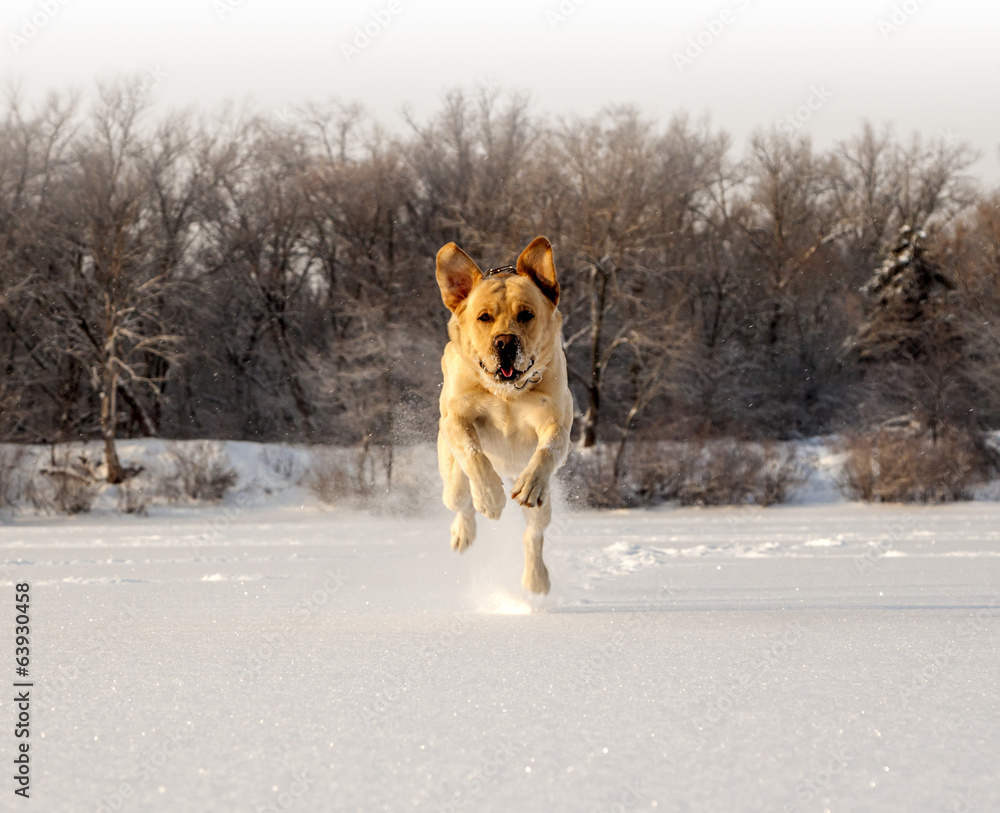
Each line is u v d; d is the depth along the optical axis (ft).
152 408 120.37
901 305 111.65
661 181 108.37
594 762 7.88
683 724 8.91
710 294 122.62
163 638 14.85
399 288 108.17
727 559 36.50
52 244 105.09
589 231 96.78
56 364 113.09
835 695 9.95
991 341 105.70
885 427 88.33
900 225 135.13
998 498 81.46
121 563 39.32
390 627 15.66
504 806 6.99
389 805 7.04
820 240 131.54
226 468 91.40
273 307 121.19
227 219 123.85
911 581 27.27
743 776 7.50
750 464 81.20
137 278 104.32
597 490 79.97
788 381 116.47
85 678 11.46
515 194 104.27
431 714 9.40
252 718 9.37
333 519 74.79
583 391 107.34
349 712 9.53
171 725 9.16
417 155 125.08
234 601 22.76
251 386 124.36
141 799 7.22
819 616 16.66
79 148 110.22
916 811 6.79
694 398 102.68
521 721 9.11
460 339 19.33
